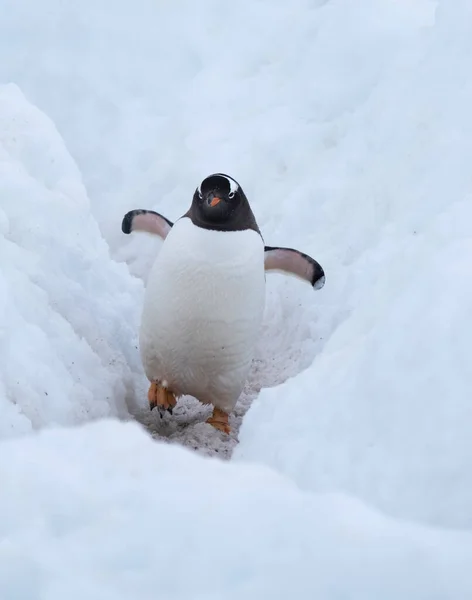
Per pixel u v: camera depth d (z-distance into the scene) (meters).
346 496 4.51
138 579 3.71
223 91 18.52
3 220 11.56
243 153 17.33
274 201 16.30
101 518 4.06
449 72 15.40
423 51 16.80
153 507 4.12
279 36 19.17
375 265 13.49
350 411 7.21
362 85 17.30
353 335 8.89
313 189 15.84
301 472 7.03
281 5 19.83
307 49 18.53
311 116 17.47
